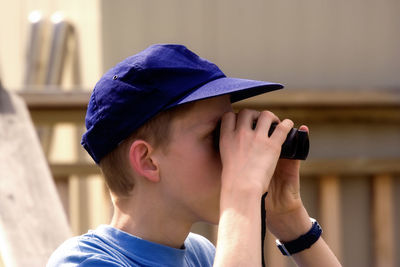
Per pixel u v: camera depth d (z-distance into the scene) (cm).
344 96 545
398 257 571
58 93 514
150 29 557
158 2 557
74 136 640
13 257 295
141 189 198
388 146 576
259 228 185
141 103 191
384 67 593
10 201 331
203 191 196
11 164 364
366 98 548
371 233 572
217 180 197
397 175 568
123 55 554
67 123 525
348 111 560
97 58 567
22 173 358
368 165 552
